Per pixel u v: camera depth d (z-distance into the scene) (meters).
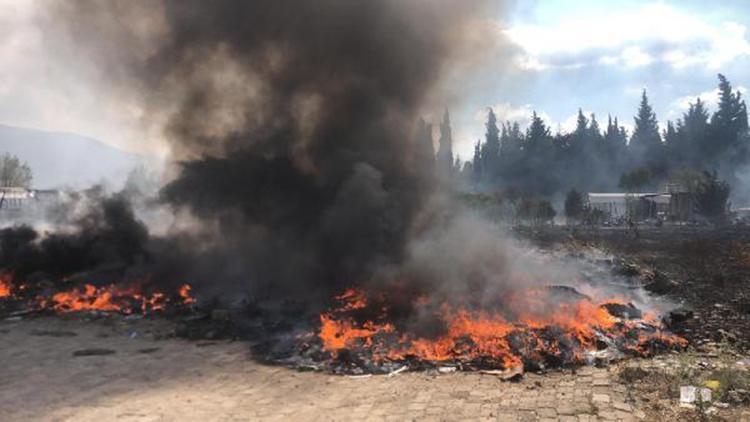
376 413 8.10
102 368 11.00
